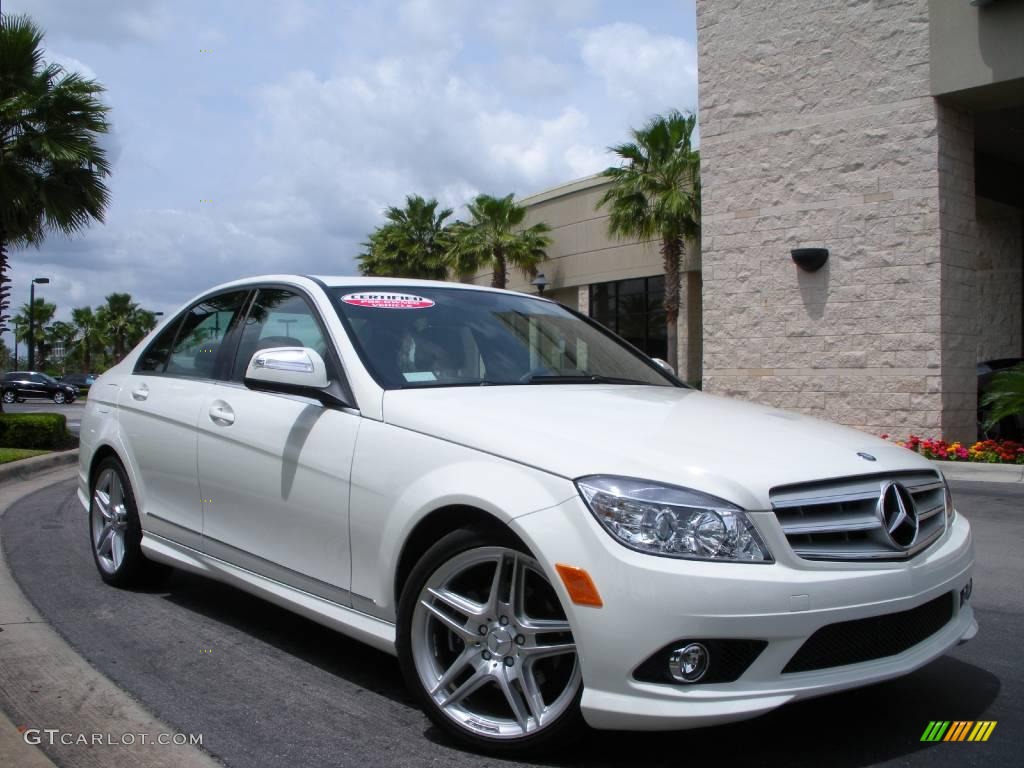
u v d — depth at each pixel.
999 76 12.26
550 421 3.25
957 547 3.33
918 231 13.06
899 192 13.22
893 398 13.30
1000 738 3.23
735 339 14.77
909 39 13.07
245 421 4.14
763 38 14.38
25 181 14.29
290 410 3.93
